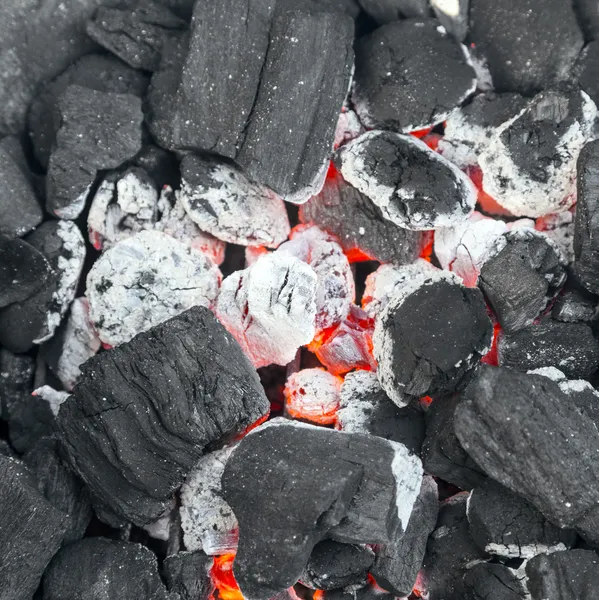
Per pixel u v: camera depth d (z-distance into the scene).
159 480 0.41
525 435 0.40
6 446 0.44
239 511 0.40
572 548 0.41
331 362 0.46
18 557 0.40
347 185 0.46
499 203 0.46
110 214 0.46
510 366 0.44
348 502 0.40
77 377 0.46
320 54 0.44
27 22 0.45
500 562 0.42
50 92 0.47
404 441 0.43
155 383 0.41
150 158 0.47
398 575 0.41
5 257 0.44
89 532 0.44
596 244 0.42
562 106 0.45
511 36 0.47
